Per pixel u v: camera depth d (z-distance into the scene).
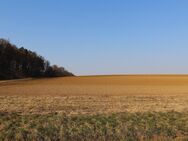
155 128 18.05
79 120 20.44
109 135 16.42
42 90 57.41
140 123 19.50
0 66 127.25
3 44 134.75
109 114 23.72
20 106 29.61
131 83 80.19
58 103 33.56
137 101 37.00
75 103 33.91
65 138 15.77
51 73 149.12
